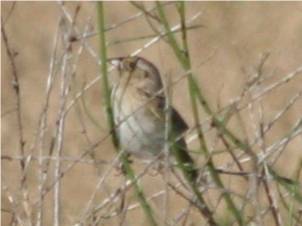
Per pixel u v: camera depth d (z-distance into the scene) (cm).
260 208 995
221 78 1992
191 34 2231
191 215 1087
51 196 1507
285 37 2231
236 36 2236
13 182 1453
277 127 1783
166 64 1831
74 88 1032
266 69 1909
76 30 979
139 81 1250
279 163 1675
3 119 1950
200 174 965
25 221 1032
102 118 1827
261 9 2320
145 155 1259
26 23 2359
